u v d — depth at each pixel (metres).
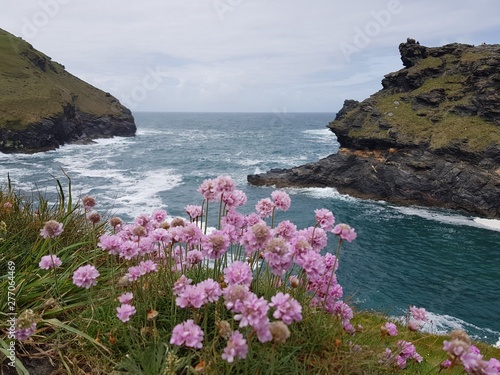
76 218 5.85
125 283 3.45
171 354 2.73
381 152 54.34
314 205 46.50
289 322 2.54
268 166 76.56
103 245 3.54
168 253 4.47
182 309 3.65
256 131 178.88
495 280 26.00
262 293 4.02
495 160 44.91
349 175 54.34
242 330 3.32
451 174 46.78
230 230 3.87
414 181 48.94
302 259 3.29
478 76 57.66
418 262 28.84
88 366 3.23
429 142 51.06
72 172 63.38
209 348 2.96
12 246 4.50
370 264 28.06
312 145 116.25
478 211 44.12
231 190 4.07
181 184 57.09
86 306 3.92
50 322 3.30
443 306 22.20
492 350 8.27
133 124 140.62
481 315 21.28
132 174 64.50
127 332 3.42
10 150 78.62
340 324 3.77
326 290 3.93
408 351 3.87
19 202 5.92
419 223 39.84
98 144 105.56
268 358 3.05
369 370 3.45
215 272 4.01
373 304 22.27
